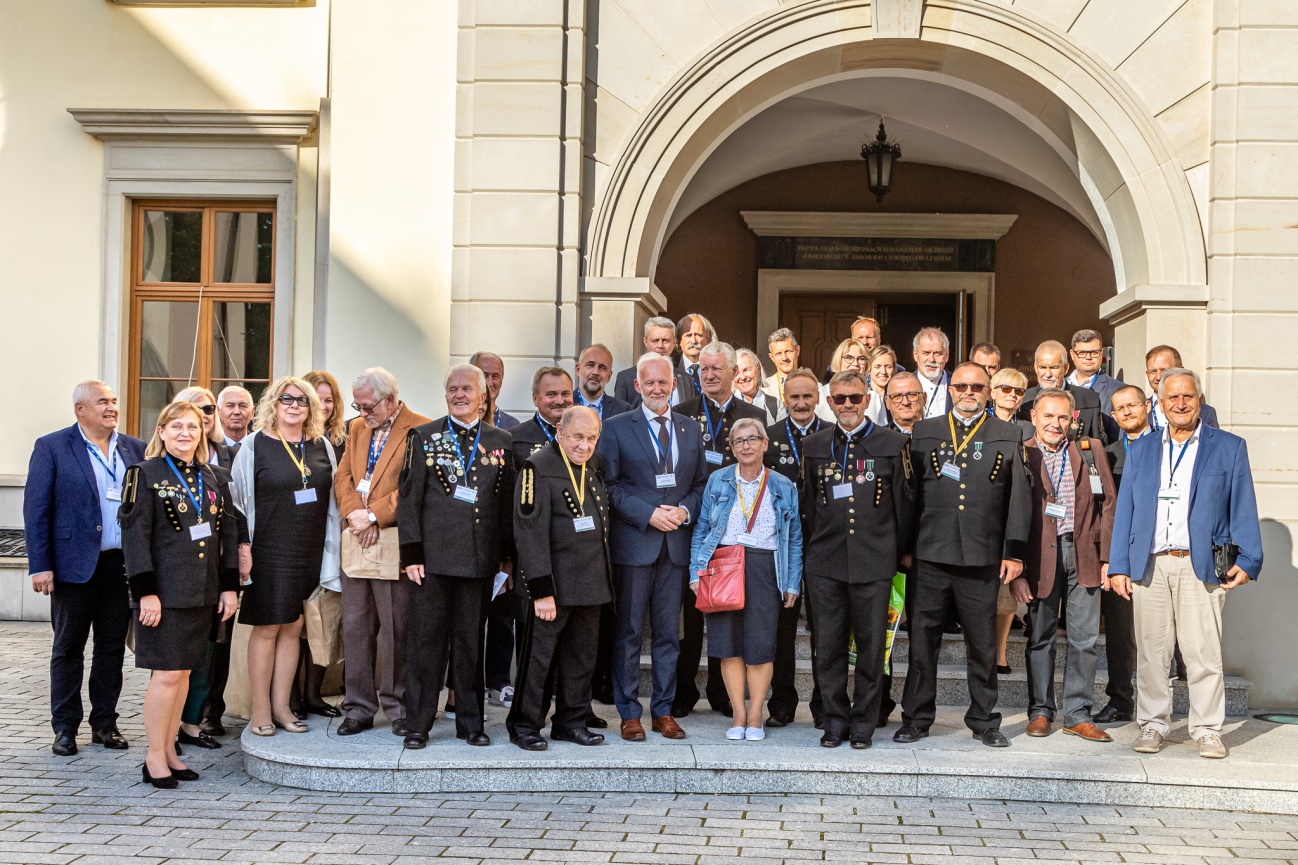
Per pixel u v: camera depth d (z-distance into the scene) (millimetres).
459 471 5691
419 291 7875
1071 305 11859
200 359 9250
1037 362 6863
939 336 7336
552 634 5676
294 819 4938
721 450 6426
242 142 9008
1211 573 5867
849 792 5430
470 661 5734
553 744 5719
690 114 7695
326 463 6086
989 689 5949
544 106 7637
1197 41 7496
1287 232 7328
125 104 9039
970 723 5984
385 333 7875
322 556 6051
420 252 7887
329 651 6141
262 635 5902
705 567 5883
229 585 5633
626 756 5484
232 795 5281
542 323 7625
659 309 8383
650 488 5961
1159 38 7512
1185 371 5941
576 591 5656
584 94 7750
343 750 5547
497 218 7656
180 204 9242
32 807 5000
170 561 5363
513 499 5746
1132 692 6535
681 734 5918
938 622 5980
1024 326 11898
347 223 7922
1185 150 7492
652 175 7730
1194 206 7445
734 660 5926
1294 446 7277
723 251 12117
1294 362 7301
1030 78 7617
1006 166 11352
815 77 8086
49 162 9148
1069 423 6234
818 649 5879
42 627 8820
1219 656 5887
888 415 7289
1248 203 7340
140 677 7598
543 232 7629
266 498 5859
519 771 5406
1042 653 6184
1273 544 7254
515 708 5695
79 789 5289
